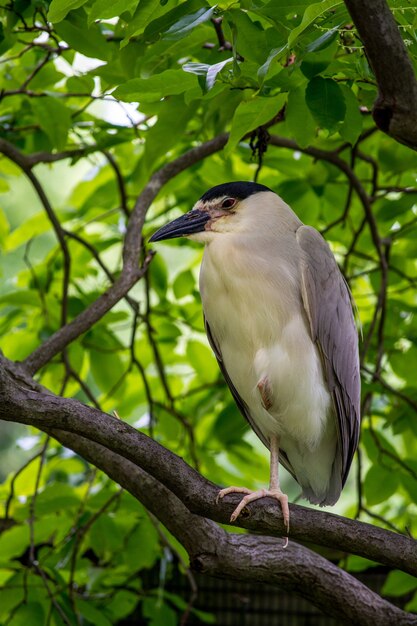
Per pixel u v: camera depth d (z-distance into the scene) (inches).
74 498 289.3
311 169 341.1
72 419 187.9
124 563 318.3
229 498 202.2
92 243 370.9
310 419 259.1
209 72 192.4
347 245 376.5
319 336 257.3
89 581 312.5
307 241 266.1
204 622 351.9
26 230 367.9
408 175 364.2
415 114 160.1
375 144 352.5
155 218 361.7
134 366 377.7
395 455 326.3
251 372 262.5
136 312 330.6
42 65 284.4
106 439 191.0
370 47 155.2
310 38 202.5
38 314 357.1
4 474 572.1
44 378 358.6
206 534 231.5
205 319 274.1
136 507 293.6
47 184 603.2
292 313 255.0
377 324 356.8
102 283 375.6
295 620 346.0
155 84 211.2
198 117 317.4
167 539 306.0
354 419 273.0
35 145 344.5
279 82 218.5
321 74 215.5
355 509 365.7
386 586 300.0
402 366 349.4
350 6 152.3
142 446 193.3
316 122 214.8
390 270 363.3
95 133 316.2
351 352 272.2
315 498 282.4
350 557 308.5
